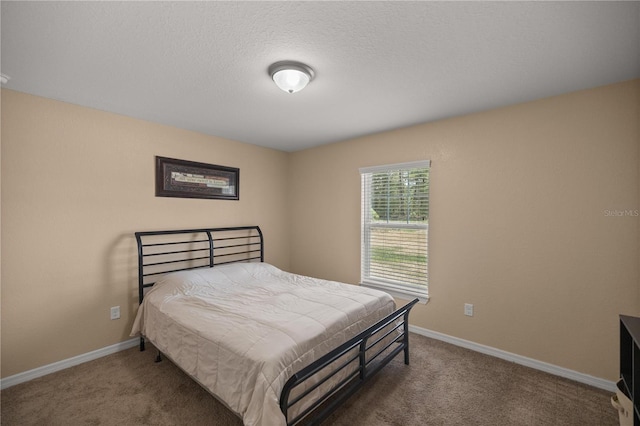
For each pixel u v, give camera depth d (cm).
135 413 189
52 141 238
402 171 325
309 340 172
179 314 218
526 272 246
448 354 265
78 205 252
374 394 207
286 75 184
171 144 312
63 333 244
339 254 379
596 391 210
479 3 129
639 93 201
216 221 352
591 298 218
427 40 158
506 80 205
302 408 159
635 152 202
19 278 224
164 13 135
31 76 198
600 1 128
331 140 372
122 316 277
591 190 218
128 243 281
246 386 151
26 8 130
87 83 209
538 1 128
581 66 186
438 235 294
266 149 411
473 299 274
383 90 222
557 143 231
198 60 178
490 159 262
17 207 222
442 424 179
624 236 206
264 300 237
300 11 134
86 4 128
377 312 236
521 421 182
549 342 236
